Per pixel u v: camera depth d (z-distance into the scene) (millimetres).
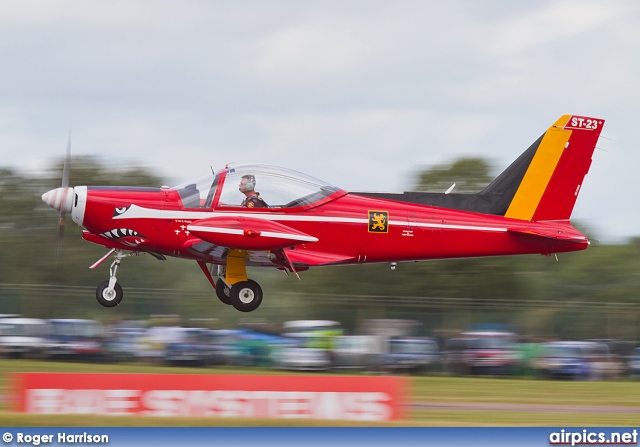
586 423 43750
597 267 101938
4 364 59250
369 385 35750
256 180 47000
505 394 55656
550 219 51406
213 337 62875
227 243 44031
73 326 63094
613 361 66875
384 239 48375
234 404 35281
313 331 63875
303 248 47656
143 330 63719
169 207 46406
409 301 72562
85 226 46906
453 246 49469
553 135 51625
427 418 42812
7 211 105438
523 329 72812
